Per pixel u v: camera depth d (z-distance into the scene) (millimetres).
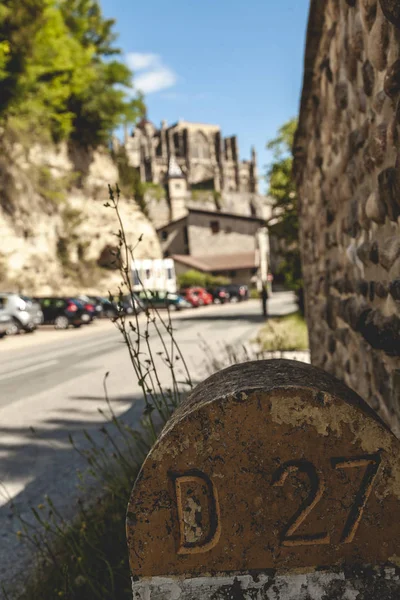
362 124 2848
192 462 1527
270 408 1506
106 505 3408
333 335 4684
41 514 3699
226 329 17875
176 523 1535
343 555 1503
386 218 2443
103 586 2330
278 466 1512
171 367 3002
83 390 8547
